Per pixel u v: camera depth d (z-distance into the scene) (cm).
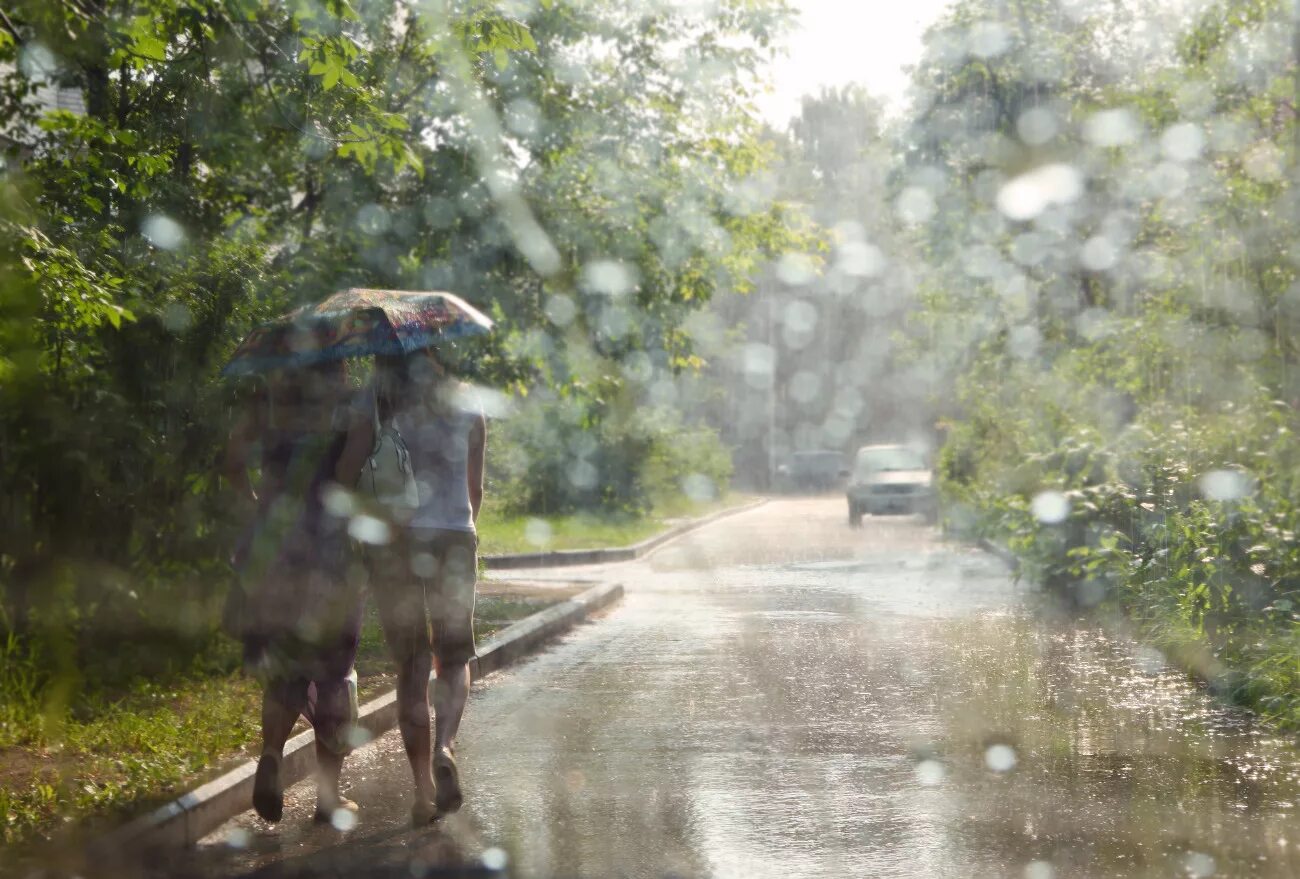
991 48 3897
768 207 2670
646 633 1892
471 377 2250
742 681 1438
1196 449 1989
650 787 949
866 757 1038
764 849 784
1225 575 1435
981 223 3997
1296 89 2709
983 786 934
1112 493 1955
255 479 1449
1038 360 3850
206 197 1928
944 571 2808
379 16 1845
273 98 1367
